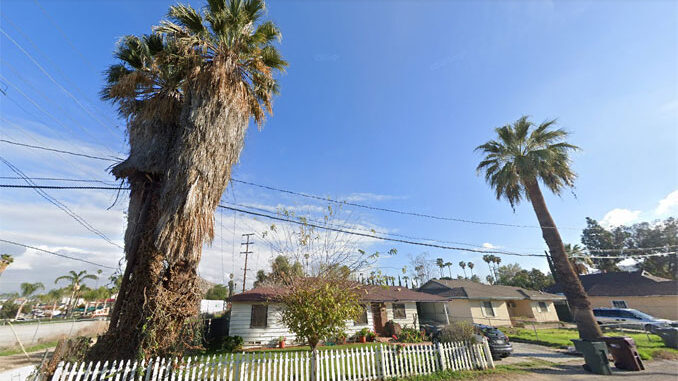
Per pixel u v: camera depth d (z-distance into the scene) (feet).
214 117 24.70
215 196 24.35
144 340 20.29
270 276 36.11
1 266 70.49
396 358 27.22
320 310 25.07
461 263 213.05
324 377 25.11
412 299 62.85
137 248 23.68
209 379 22.25
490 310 79.05
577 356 36.99
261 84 31.30
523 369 30.17
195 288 22.80
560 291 104.78
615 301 87.56
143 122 27.09
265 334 48.62
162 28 26.30
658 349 37.88
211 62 27.20
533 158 48.37
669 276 130.00
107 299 140.77
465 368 29.63
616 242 147.13
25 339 55.16
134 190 26.20
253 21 29.94
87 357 20.24
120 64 30.01
